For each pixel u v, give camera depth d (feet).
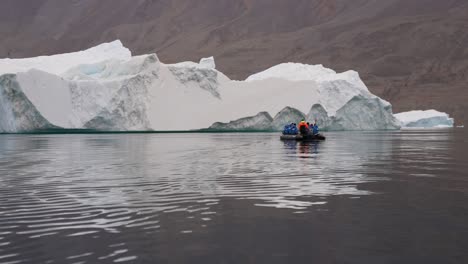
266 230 31.55
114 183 53.72
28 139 175.32
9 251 27.02
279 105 260.83
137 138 181.88
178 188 49.62
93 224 33.17
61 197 44.14
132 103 235.61
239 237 29.86
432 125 436.76
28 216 35.76
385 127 300.81
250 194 45.57
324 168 69.67
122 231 31.27
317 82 283.79
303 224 33.09
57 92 226.38
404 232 30.91
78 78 246.06
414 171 65.62
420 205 39.73
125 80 235.40
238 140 161.38
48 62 288.92
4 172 65.72
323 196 44.39
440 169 68.33
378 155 95.76
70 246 27.94
